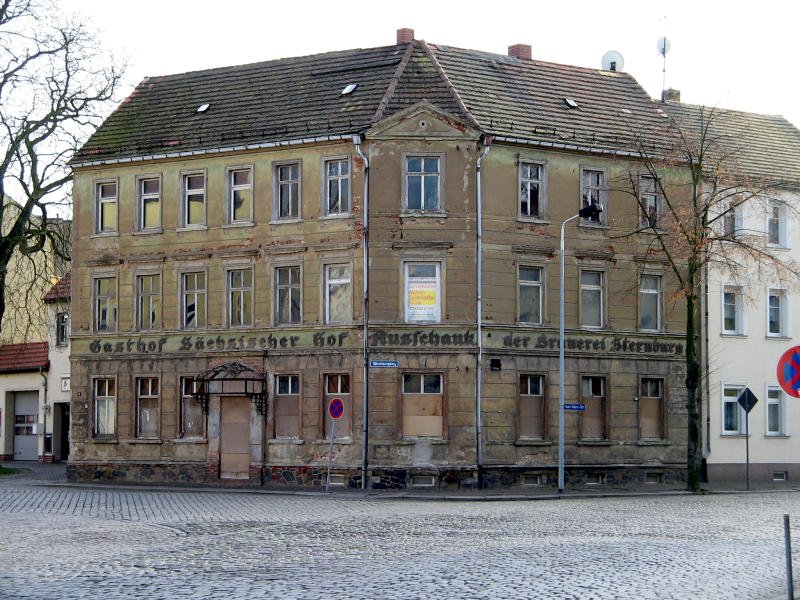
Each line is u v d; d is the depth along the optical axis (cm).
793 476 5253
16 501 3800
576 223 4734
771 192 5038
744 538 2577
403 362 4472
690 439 4466
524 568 2006
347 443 4491
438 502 3900
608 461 4738
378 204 4506
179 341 4878
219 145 4800
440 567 2022
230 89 5128
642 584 1831
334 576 1917
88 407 5047
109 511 3359
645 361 4856
